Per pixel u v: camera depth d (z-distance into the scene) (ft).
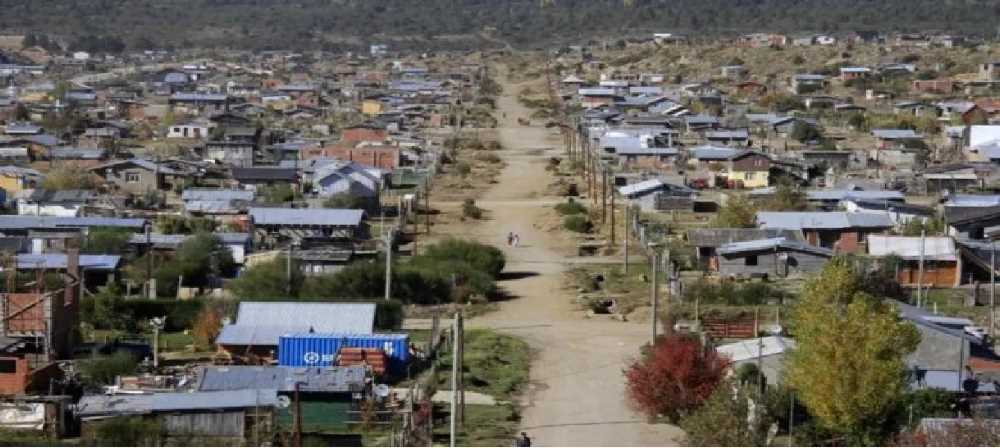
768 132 639.76
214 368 217.56
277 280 295.89
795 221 361.51
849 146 598.34
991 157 521.65
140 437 187.42
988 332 261.85
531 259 358.84
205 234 331.77
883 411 185.88
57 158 515.50
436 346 254.27
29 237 339.36
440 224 411.54
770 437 182.70
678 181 463.83
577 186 492.95
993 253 291.99
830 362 185.98
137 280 303.68
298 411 191.93
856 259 316.19
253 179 460.14
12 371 213.87
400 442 188.24
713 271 332.39
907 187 463.01
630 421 210.38
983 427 172.35
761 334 258.37
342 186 433.48
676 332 245.45
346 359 232.73
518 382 235.40
